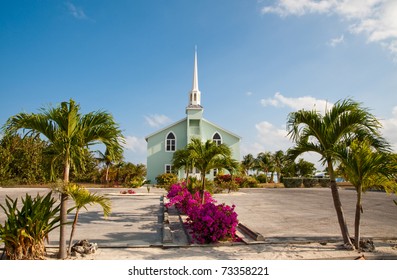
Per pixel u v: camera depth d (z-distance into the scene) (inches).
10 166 1323.8
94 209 607.8
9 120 231.1
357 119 272.7
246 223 437.1
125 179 1733.5
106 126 252.1
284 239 313.3
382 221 460.1
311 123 285.9
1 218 463.8
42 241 236.7
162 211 577.0
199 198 519.8
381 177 274.1
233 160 489.4
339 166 288.2
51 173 244.4
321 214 541.0
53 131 239.8
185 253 267.6
